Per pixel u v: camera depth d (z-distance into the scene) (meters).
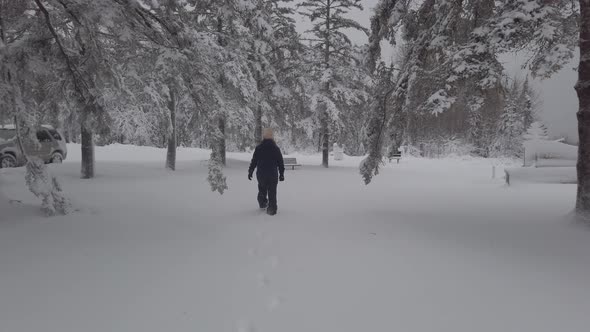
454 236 5.59
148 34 5.90
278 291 3.52
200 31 12.86
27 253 4.37
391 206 8.38
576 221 5.92
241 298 3.35
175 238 5.30
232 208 7.81
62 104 7.93
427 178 16.14
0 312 2.97
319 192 10.71
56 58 5.99
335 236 5.59
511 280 3.82
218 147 6.23
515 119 35.00
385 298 3.39
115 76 6.49
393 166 24.64
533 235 5.59
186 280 3.74
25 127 5.38
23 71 5.55
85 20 5.02
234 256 4.56
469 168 23.62
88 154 11.94
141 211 7.07
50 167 13.78
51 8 5.61
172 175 13.72
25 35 5.62
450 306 3.22
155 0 5.28
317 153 40.44
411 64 7.20
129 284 3.60
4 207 6.30
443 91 6.38
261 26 17.12
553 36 5.71
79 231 5.39
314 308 3.17
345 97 19.97
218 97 6.23
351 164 24.70
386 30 7.48
